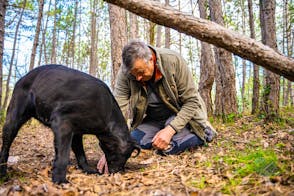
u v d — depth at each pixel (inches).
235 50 105.7
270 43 250.5
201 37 103.6
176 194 96.0
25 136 275.6
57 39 959.6
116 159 140.7
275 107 249.0
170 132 158.6
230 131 241.3
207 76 391.2
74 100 121.1
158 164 152.7
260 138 191.0
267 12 251.9
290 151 129.9
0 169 127.1
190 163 149.1
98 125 129.6
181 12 100.5
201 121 179.0
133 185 113.7
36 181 119.3
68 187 109.3
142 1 97.7
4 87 1084.5
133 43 139.5
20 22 581.9
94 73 892.0
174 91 165.0
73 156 181.5
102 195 102.7
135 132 188.9
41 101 123.6
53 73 125.8
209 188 102.2
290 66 106.0
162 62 158.6
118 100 167.3
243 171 114.6
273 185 95.2
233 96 346.0
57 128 119.0
